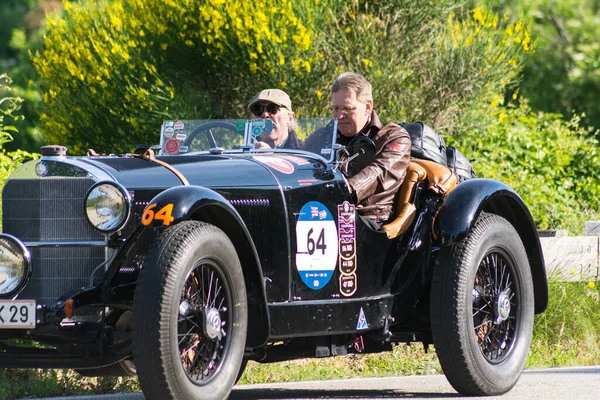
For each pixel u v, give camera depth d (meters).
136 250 11.66
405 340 14.45
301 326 12.46
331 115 25.75
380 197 13.91
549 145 32.03
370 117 14.80
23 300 11.13
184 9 24.97
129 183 11.69
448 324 13.36
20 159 22.25
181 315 10.64
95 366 11.15
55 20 27.06
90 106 25.92
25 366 11.34
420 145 15.90
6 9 66.88
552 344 19.41
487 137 31.05
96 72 25.48
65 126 26.28
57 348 11.55
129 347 11.09
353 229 13.16
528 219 14.80
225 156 13.29
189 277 10.80
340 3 26.41
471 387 13.47
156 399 10.37
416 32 26.89
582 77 48.88
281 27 24.88
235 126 14.34
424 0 26.50
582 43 50.44
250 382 15.88
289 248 12.48
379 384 15.07
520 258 14.47
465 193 13.86
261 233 12.32
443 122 27.83
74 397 13.68
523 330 14.48
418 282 14.14
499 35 27.75
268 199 12.40
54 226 11.66
